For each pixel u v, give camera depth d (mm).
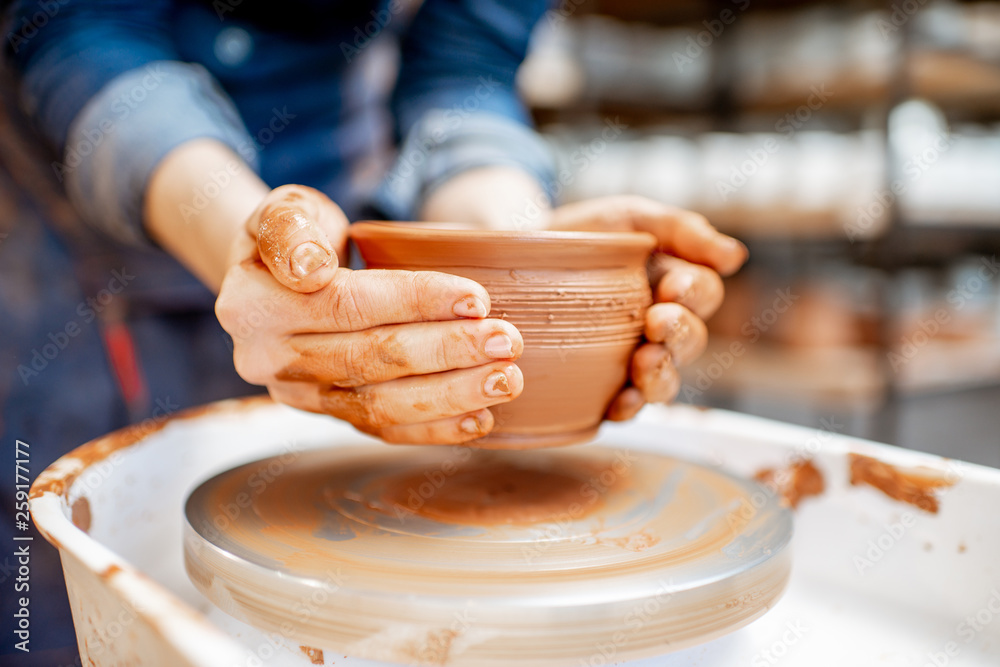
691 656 534
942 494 622
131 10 889
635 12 2707
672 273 647
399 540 508
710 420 822
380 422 533
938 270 2896
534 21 1333
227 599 484
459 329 479
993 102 2545
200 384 1228
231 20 1097
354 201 1277
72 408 1082
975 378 2346
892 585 646
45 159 1035
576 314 535
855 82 2232
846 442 709
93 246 1109
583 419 574
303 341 526
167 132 780
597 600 432
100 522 620
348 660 496
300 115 1195
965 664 564
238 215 731
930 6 2152
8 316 1029
